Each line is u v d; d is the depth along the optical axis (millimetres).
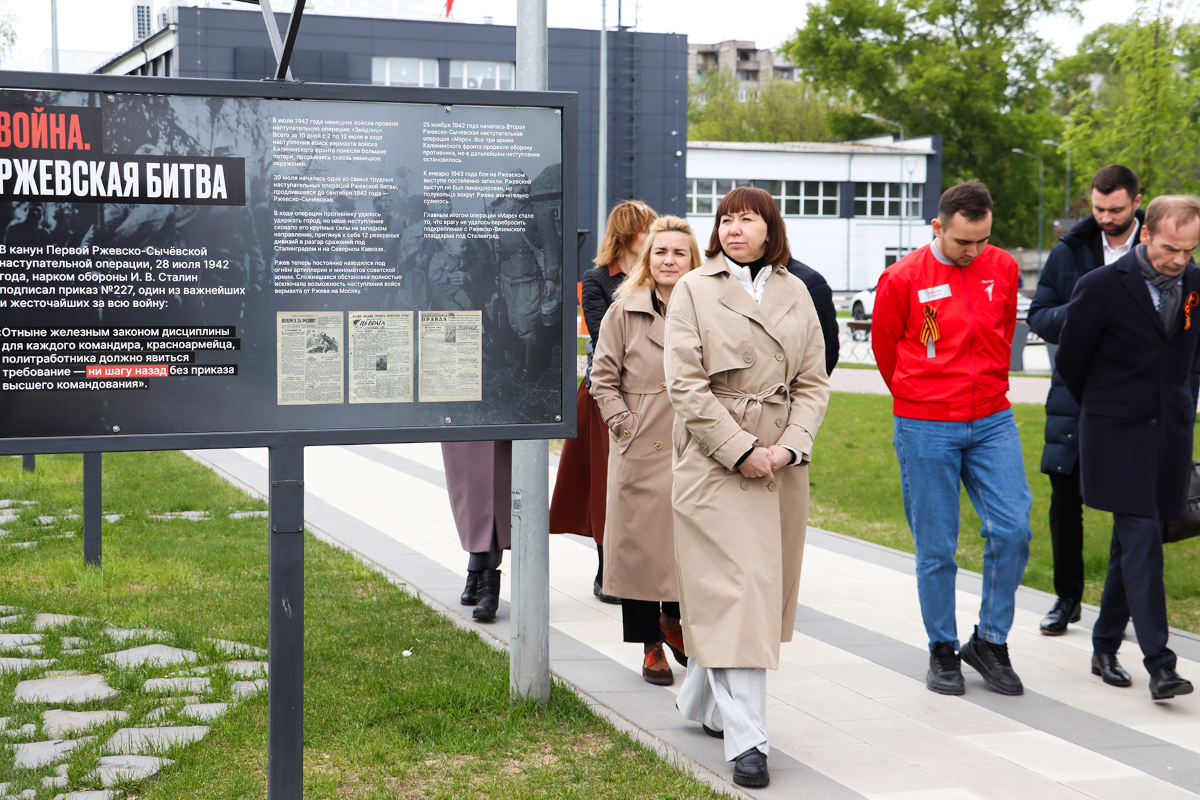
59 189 2826
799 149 61125
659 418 4613
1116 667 4836
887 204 62781
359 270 3066
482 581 5754
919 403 4703
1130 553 4602
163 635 5176
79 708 4250
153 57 47781
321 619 5551
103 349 2869
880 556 7414
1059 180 61469
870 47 60531
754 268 3898
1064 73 57156
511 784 3602
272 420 3010
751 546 3643
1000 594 4715
